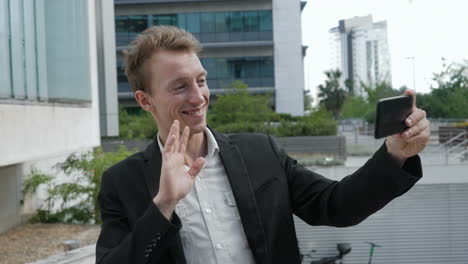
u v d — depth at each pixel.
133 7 37.72
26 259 7.36
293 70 38.50
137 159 1.61
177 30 1.50
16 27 7.57
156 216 1.29
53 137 8.92
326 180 1.62
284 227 1.54
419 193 12.66
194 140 1.58
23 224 10.10
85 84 10.91
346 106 58.75
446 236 12.56
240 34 38.25
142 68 1.49
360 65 128.38
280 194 1.56
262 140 1.66
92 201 10.52
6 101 7.13
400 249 12.55
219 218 1.52
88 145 11.12
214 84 38.44
